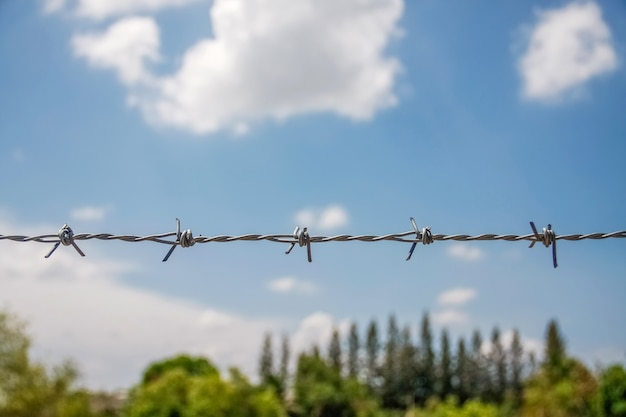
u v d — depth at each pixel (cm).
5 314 3597
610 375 5394
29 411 3647
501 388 11519
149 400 5247
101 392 5822
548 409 6312
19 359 3606
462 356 11719
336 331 11512
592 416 5675
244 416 5325
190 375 6681
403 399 11512
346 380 9638
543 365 7075
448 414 9006
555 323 9688
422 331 11825
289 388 9450
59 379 3762
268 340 10106
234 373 5525
